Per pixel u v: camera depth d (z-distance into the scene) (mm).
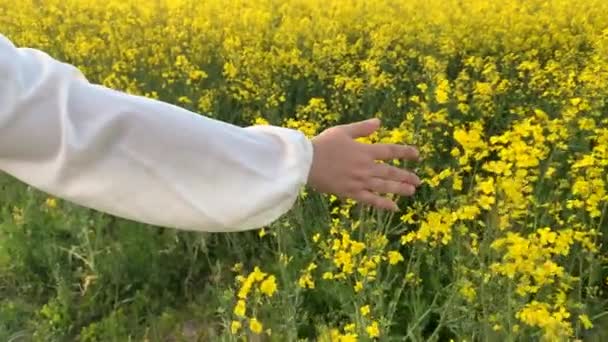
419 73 5742
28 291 3477
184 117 811
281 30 6914
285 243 3096
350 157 886
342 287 2783
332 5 8047
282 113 5141
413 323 2584
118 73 5691
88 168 791
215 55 6262
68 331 3182
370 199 888
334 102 4777
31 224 3625
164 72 5402
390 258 2484
